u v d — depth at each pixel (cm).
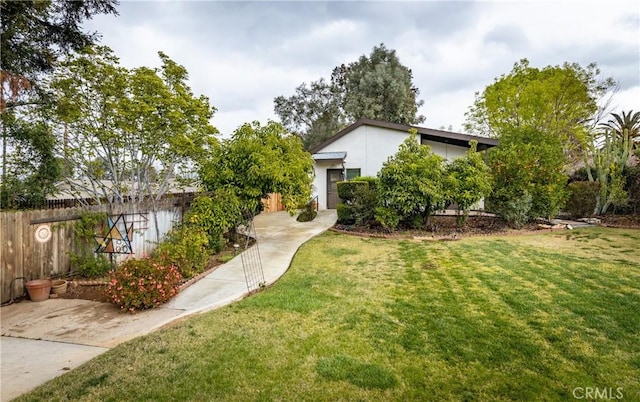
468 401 240
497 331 346
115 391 259
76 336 372
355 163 1466
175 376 277
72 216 583
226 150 837
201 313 430
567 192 1050
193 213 739
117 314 434
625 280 497
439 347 316
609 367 279
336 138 1477
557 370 276
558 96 1630
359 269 603
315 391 254
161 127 743
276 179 786
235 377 274
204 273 597
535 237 863
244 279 565
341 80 3133
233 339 340
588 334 336
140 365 295
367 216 1019
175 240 643
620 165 1159
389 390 254
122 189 814
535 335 336
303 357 303
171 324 399
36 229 523
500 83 1850
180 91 766
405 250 744
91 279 568
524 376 268
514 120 1811
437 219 1110
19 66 561
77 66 661
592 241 790
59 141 715
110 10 625
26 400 251
